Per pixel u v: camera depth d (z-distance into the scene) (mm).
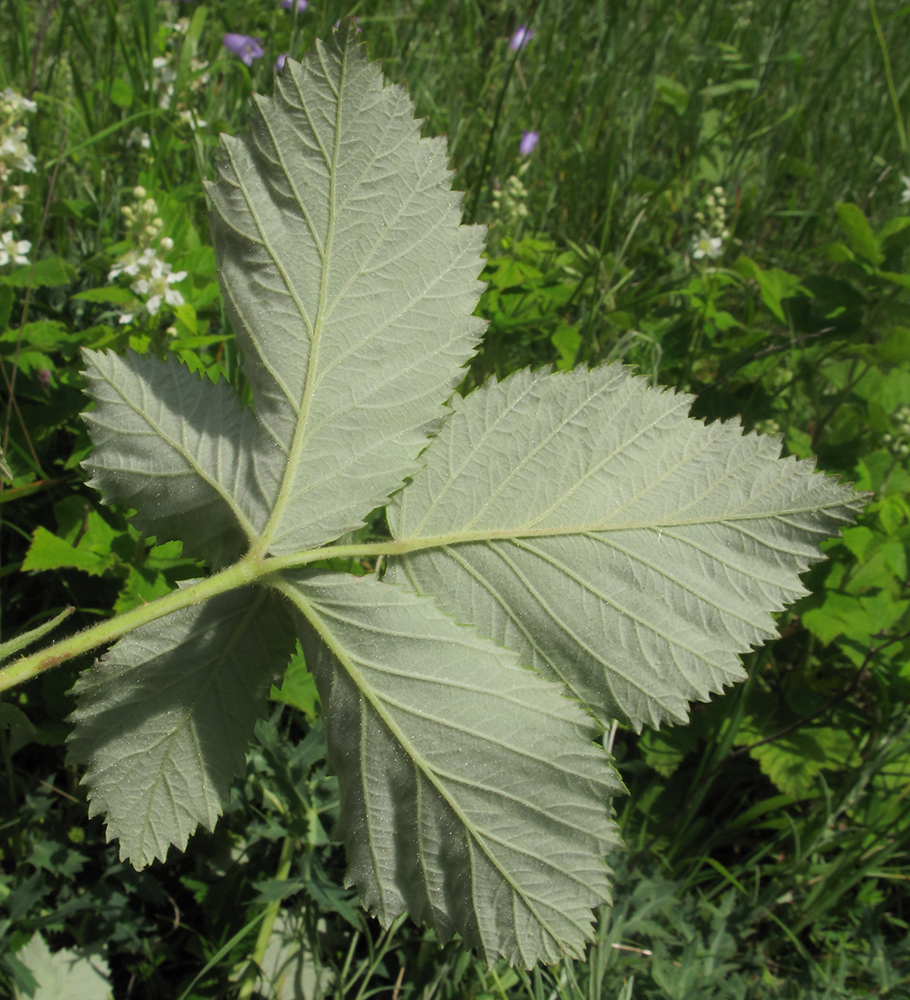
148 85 579
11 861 348
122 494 211
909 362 511
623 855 384
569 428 213
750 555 208
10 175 427
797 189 863
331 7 503
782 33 878
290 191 202
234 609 206
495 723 192
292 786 343
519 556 209
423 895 201
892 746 391
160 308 417
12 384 365
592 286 589
